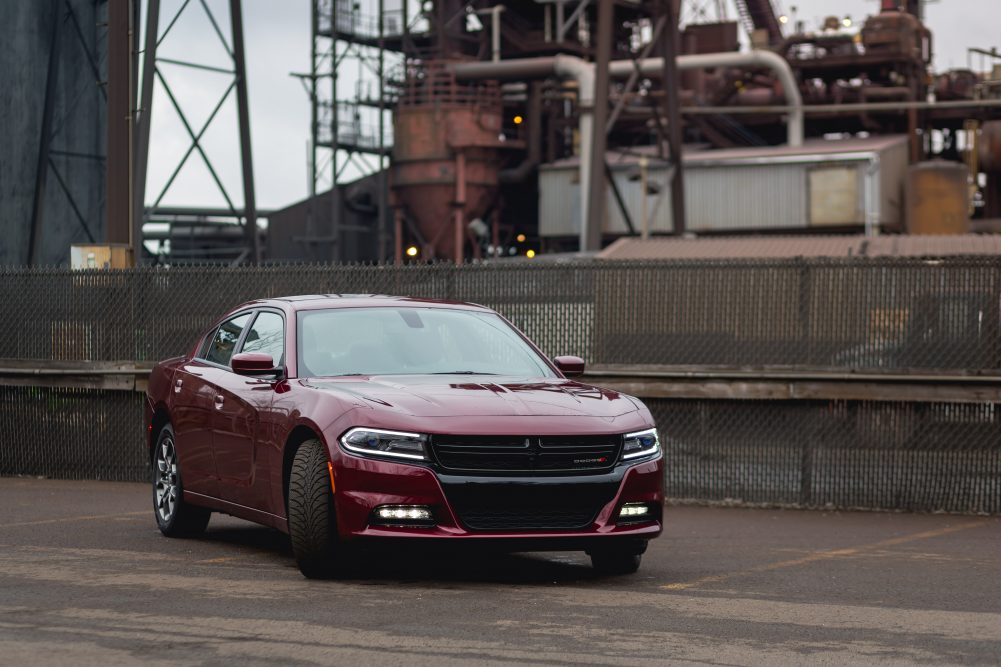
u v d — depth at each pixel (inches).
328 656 252.5
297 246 3189.0
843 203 2687.0
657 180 2817.4
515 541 323.0
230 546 421.4
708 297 589.3
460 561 386.0
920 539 482.0
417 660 249.8
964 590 352.8
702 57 2753.4
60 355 676.7
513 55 2994.6
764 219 2755.9
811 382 575.8
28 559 387.9
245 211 1688.0
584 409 340.8
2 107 1403.8
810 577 374.9
